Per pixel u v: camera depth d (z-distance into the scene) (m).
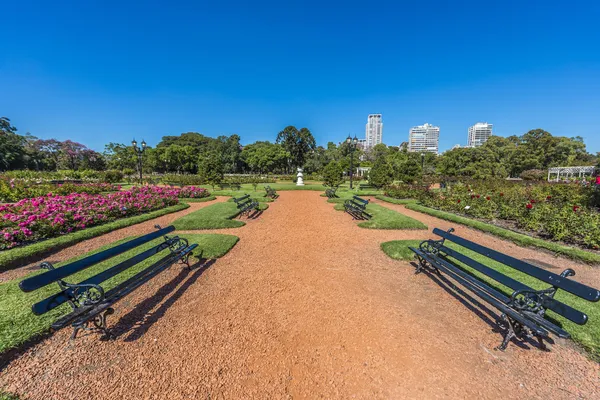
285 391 2.06
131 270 4.23
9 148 39.34
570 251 5.03
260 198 13.65
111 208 7.83
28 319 2.82
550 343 2.63
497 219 8.31
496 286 3.82
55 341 2.59
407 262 4.85
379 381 2.17
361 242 6.07
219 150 62.34
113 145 54.31
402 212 10.02
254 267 4.59
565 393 2.05
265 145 72.94
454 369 2.31
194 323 2.94
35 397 1.99
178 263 4.68
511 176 42.06
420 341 2.67
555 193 11.36
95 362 2.34
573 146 41.12
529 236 6.40
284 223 8.04
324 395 2.03
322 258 5.05
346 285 3.93
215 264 4.71
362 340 2.68
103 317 2.65
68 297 2.47
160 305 3.31
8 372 2.21
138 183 22.34
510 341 2.66
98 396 2.00
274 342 2.63
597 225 5.62
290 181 32.75
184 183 22.78
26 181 15.20
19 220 5.54
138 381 2.14
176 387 2.08
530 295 2.58
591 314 3.06
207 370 2.26
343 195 15.48
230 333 2.77
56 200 7.94
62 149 47.59
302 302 3.43
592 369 2.29
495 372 2.27
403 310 3.25
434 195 11.81
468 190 12.30
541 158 40.38
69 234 5.94
